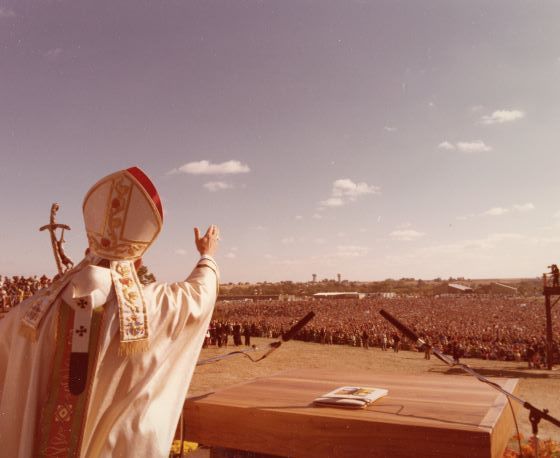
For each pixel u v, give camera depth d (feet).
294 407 7.91
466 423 6.75
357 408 7.77
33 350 6.39
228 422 8.07
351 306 413.39
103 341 6.17
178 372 6.88
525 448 16.26
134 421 6.31
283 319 261.44
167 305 6.73
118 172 6.70
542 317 287.69
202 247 8.02
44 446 6.00
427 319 282.97
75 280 6.39
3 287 34.22
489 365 93.20
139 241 6.77
